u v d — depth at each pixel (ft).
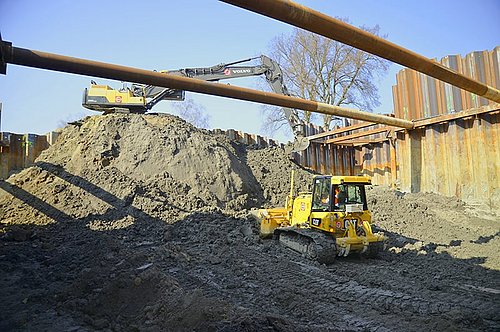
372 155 83.15
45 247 36.73
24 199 46.03
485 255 37.04
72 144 56.34
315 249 34.45
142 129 57.52
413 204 57.57
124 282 24.16
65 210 44.80
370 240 35.94
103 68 20.70
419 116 67.62
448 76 23.26
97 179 49.21
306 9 16.24
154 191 48.62
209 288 26.37
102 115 61.46
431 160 64.28
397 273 31.09
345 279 29.30
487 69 58.13
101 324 20.95
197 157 56.24
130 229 41.32
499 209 53.21
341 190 37.47
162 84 22.52
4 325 20.92
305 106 30.01
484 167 55.77
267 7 15.28
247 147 72.84
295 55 112.16
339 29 17.44
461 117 58.44
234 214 49.34
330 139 81.51
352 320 21.35
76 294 25.00
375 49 19.16
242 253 35.78
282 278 29.14
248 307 22.89
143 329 19.74
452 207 56.85
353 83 110.93
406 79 69.62
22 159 56.90
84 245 36.47
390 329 19.97
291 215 43.83
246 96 25.88
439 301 24.23
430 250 39.58
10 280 28.96
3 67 19.15
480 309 22.61
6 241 37.99
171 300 21.81
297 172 68.08
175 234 40.83
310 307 23.06
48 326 20.86
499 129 54.75
